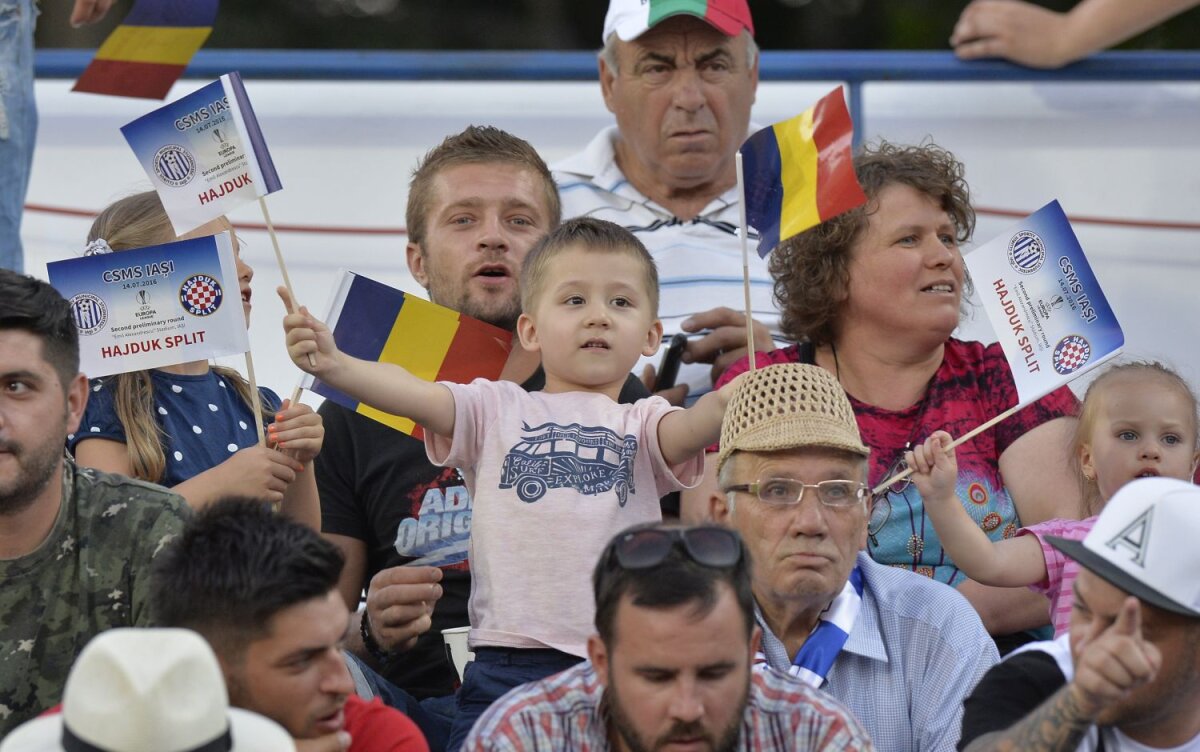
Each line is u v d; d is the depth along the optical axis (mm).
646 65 24172
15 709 15883
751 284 24078
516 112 26047
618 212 24750
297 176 25406
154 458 19188
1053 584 17844
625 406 17984
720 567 13305
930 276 20234
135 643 11461
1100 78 25312
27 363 15711
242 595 13492
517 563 16938
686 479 17734
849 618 16906
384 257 25266
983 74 25406
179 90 25406
